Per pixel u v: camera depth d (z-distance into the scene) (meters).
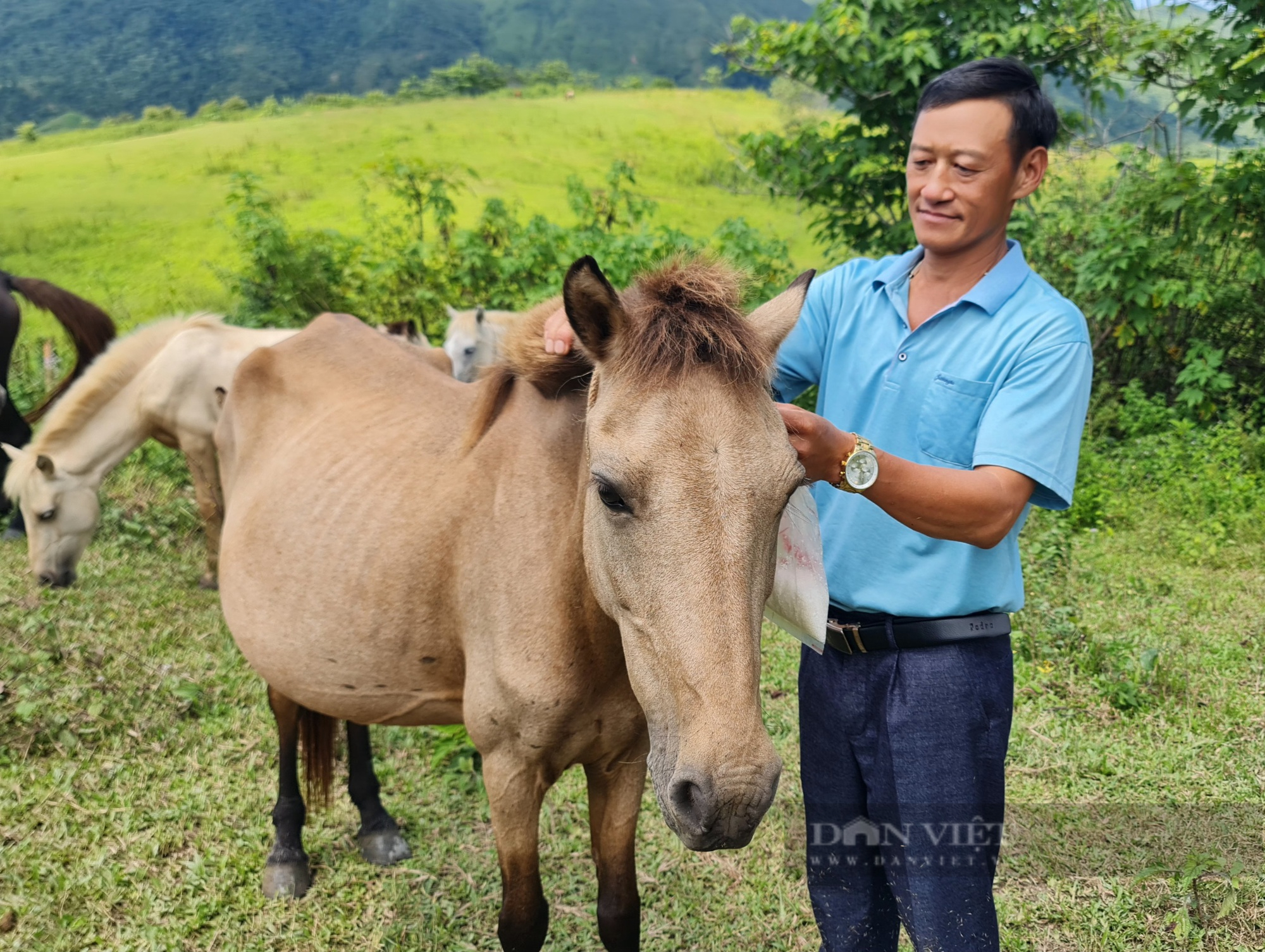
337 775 3.63
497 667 2.06
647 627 1.51
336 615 2.40
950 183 1.82
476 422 2.27
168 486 6.94
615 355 1.62
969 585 1.87
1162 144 8.49
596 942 2.76
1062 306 1.82
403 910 2.90
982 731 1.89
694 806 1.40
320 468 2.61
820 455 1.64
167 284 15.79
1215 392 7.69
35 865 3.00
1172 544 5.78
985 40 6.88
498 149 29.14
